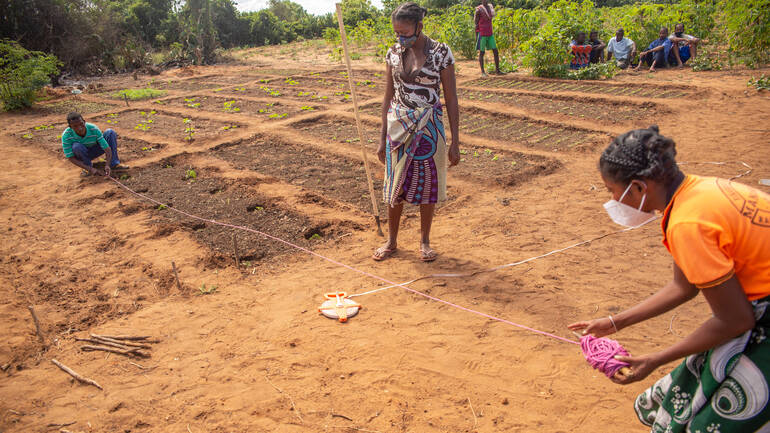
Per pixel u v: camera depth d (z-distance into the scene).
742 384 1.94
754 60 13.52
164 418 3.29
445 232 5.73
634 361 2.22
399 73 4.56
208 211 6.46
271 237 5.71
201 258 5.26
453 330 4.06
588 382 3.48
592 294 4.45
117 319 4.34
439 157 4.74
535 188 6.87
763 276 1.91
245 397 3.44
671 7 16.52
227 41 29.91
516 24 16.92
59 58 20.62
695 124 9.14
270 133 9.78
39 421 3.28
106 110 12.97
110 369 3.74
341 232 5.82
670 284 2.36
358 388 3.50
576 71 14.19
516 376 3.56
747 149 7.68
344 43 5.30
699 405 2.11
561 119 9.98
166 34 27.25
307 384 3.54
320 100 12.66
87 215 6.48
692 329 3.95
